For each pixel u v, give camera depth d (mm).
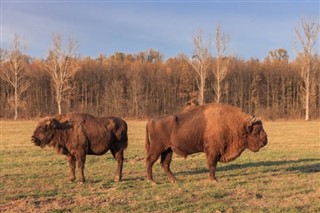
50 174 12680
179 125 11359
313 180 11336
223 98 72562
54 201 8992
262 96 75312
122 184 10977
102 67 75125
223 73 59500
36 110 67312
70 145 11352
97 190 10219
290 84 73250
